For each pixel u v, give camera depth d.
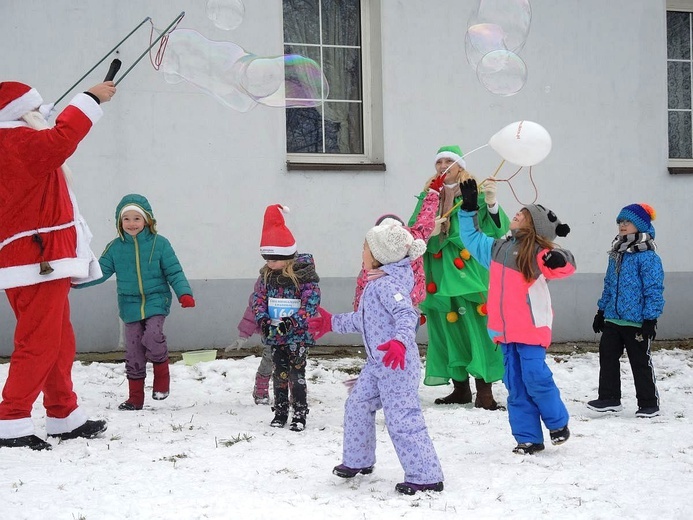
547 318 4.89
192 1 8.54
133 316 6.29
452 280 6.41
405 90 9.10
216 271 8.62
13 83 4.91
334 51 9.25
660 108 9.78
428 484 4.07
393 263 4.20
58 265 4.91
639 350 6.39
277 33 8.79
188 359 6.42
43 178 4.92
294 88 6.20
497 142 5.28
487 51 6.32
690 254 9.91
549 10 9.48
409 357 4.12
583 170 9.59
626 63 9.69
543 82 9.47
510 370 4.98
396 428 4.10
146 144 8.44
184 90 8.52
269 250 5.68
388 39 9.05
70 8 8.25
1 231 4.87
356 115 9.30
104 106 8.31
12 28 8.15
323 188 8.88
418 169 9.15
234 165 8.65
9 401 4.92
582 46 9.57
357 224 8.98
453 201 6.45
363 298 4.20
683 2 10.23
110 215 8.36
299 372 5.67
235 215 8.66
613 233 9.68
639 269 6.42
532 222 4.93
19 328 4.96
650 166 9.77
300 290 5.72
